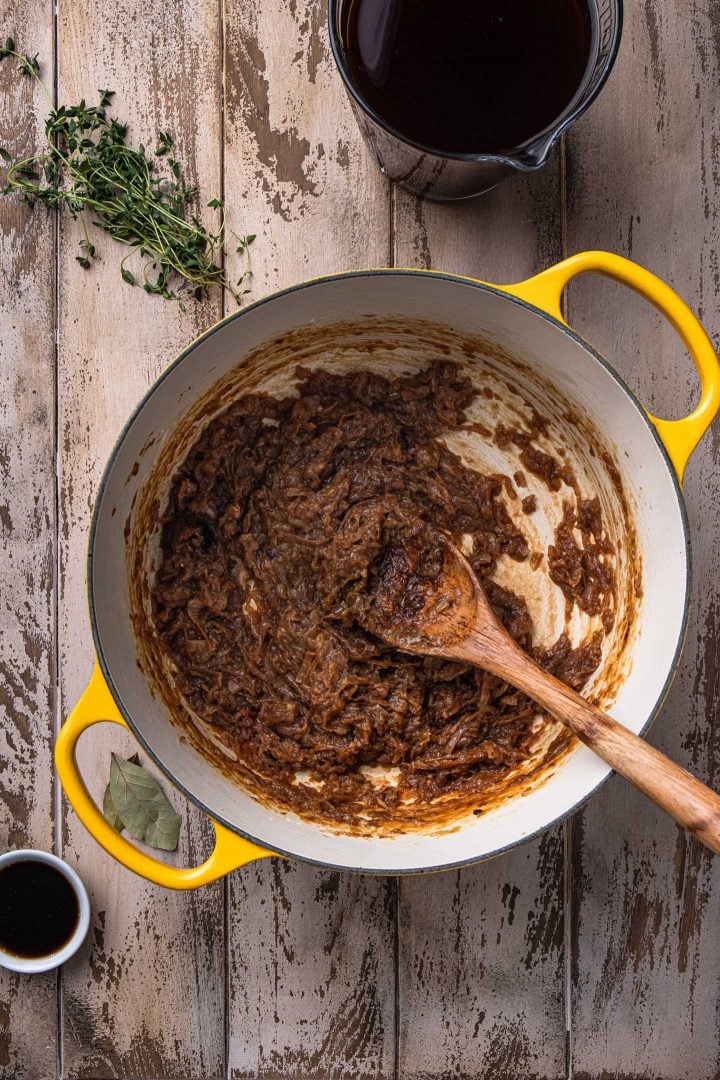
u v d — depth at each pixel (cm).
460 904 90
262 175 89
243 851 80
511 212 89
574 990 90
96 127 89
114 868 90
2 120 89
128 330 89
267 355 86
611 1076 90
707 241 90
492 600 89
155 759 79
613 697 84
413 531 87
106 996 90
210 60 89
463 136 81
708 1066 90
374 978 90
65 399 89
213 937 90
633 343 89
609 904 90
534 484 90
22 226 89
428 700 88
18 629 90
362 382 89
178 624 87
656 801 78
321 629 88
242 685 87
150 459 84
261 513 88
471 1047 90
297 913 90
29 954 89
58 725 90
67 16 89
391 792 87
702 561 90
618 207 90
